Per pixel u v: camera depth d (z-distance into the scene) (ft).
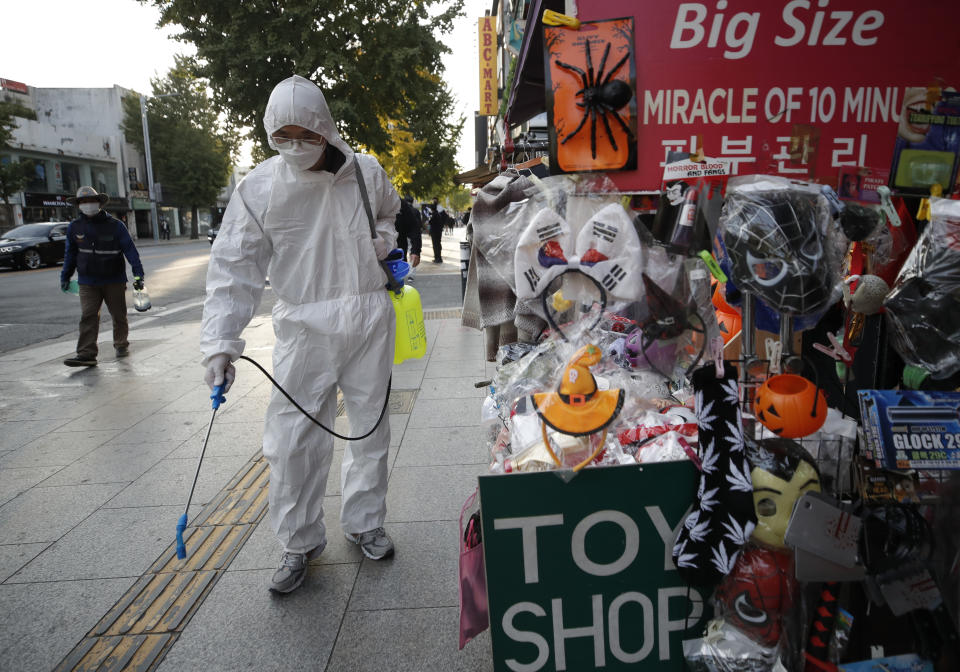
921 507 5.29
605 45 5.40
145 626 7.42
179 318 32.24
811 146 5.49
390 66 47.39
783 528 4.94
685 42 5.37
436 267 56.08
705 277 5.28
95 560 8.91
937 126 5.48
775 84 5.43
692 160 5.48
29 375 20.29
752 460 5.08
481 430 13.47
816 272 4.79
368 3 46.62
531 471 4.87
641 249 5.40
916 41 5.37
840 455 5.57
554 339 5.82
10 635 7.32
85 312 21.08
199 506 10.51
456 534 9.30
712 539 4.75
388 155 55.36
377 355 8.23
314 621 7.43
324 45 44.91
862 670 5.09
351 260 7.87
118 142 146.82
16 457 13.01
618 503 4.87
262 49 43.80
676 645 5.14
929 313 4.97
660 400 6.00
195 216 161.58
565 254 5.49
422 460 11.98
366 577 8.30
